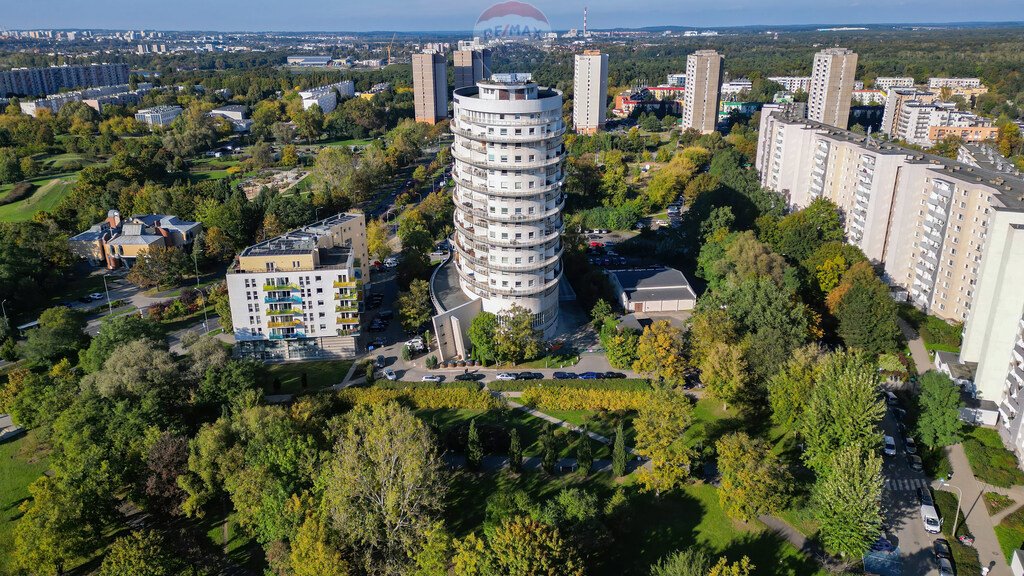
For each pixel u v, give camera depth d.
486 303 188.38
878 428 149.75
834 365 139.12
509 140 168.38
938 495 128.75
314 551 102.38
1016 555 111.12
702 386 167.38
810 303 197.88
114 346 163.12
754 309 169.50
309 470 121.75
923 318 196.88
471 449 135.50
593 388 163.00
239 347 182.12
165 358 148.25
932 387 139.75
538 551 97.25
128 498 124.31
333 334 181.75
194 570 106.44
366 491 112.62
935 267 196.88
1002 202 159.12
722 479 127.62
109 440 132.88
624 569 113.31
